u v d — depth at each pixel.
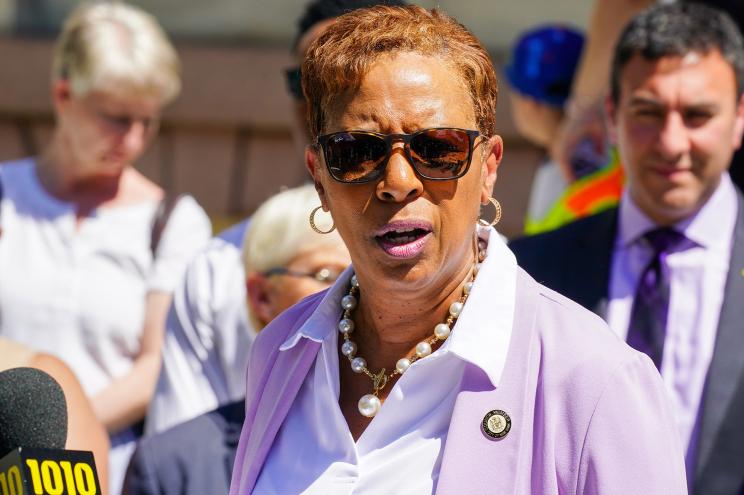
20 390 2.87
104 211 5.34
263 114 8.36
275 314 4.14
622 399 2.58
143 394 5.04
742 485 3.94
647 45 4.33
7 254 5.25
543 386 2.63
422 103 2.67
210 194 8.40
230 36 8.41
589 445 2.57
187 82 8.33
